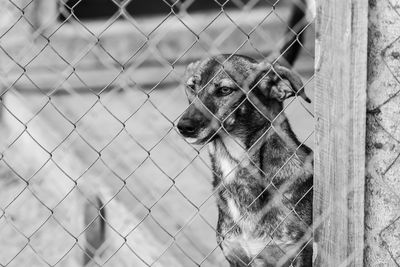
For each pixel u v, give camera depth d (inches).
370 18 135.9
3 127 432.8
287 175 181.2
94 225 228.8
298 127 296.8
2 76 302.7
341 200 138.6
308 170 181.9
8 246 263.9
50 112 419.5
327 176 140.3
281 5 533.0
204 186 298.4
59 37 494.0
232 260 191.0
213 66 197.9
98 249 229.5
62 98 453.1
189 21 537.0
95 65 495.8
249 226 183.2
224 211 188.9
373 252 142.5
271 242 181.8
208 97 193.3
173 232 246.8
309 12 171.0
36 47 467.8
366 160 140.3
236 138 188.2
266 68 188.5
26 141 380.5
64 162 322.0
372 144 139.6
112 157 338.6
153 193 287.3
